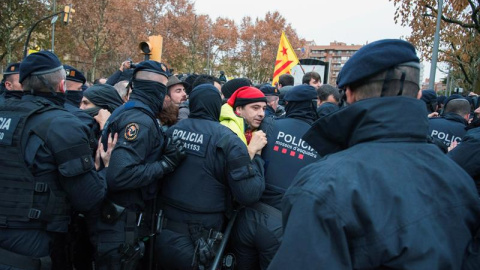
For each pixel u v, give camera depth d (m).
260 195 2.59
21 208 2.08
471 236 1.23
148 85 2.67
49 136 2.13
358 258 1.09
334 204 1.10
